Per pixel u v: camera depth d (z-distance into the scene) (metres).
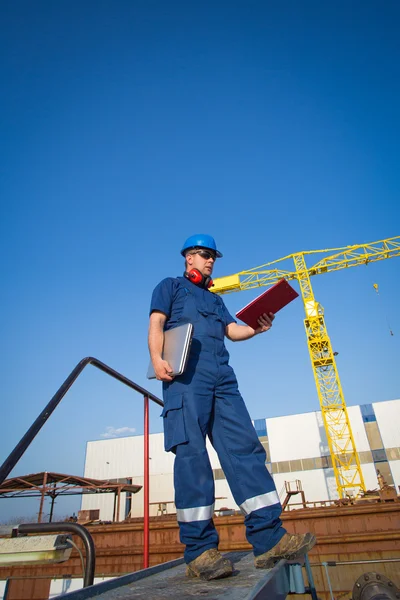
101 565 6.17
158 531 6.66
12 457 1.36
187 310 2.04
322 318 31.52
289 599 5.64
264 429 33.91
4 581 5.55
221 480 29.02
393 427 31.19
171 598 1.18
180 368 1.73
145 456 2.54
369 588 2.96
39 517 13.63
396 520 6.50
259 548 1.62
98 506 32.38
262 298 2.15
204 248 2.34
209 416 1.83
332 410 28.39
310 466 31.16
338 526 6.62
